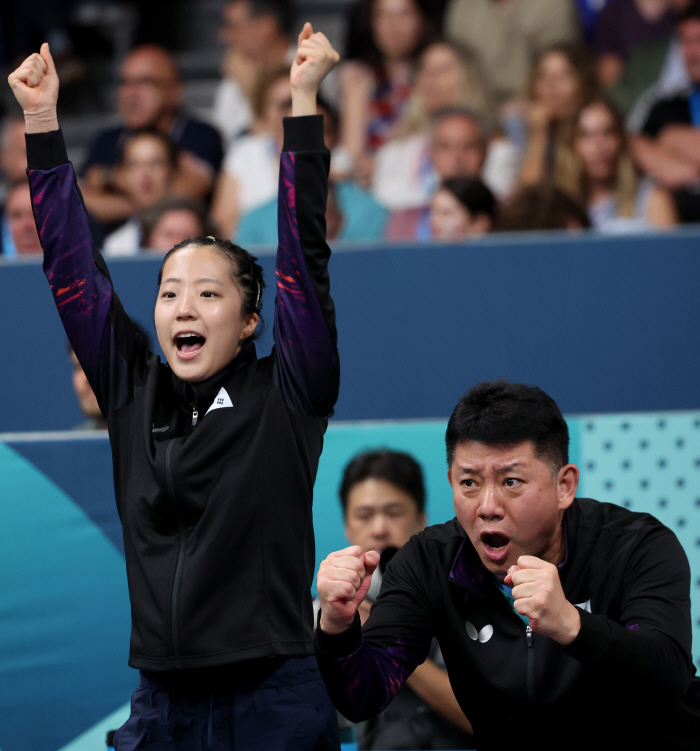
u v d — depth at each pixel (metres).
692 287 11.56
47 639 7.48
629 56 17.59
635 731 5.70
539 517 5.50
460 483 5.59
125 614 7.51
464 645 5.86
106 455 7.58
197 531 5.74
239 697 5.68
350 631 5.29
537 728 5.75
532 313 11.59
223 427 5.92
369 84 17.42
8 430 11.47
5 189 18.64
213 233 13.43
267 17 18.08
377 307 11.58
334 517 7.68
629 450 7.83
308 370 6.11
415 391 11.55
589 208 15.95
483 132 15.33
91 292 6.42
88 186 16.48
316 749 5.71
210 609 5.63
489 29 17.58
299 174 6.07
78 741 7.43
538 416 5.52
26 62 6.51
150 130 16.98
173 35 21.22
